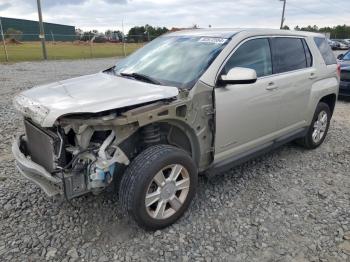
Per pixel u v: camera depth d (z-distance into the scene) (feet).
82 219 11.01
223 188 13.28
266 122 13.67
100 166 9.23
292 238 10.37
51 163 9.82
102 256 9.42
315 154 17.25
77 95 9.97
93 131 9.45
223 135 11.85
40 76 41.93
